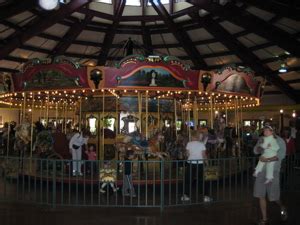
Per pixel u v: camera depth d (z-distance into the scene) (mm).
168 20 13875
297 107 20141
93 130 11461
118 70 8977
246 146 14578
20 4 10984
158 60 9000
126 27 15422
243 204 6809
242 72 10344
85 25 14266
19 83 10039
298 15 10484
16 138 11375
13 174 7387
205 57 17531
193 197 7488
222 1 12250
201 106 17141
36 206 6566
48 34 14633
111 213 6152
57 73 9250
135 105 11188
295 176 8359
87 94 11680
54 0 10805
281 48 14609
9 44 12945
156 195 7930
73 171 9195
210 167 7059
